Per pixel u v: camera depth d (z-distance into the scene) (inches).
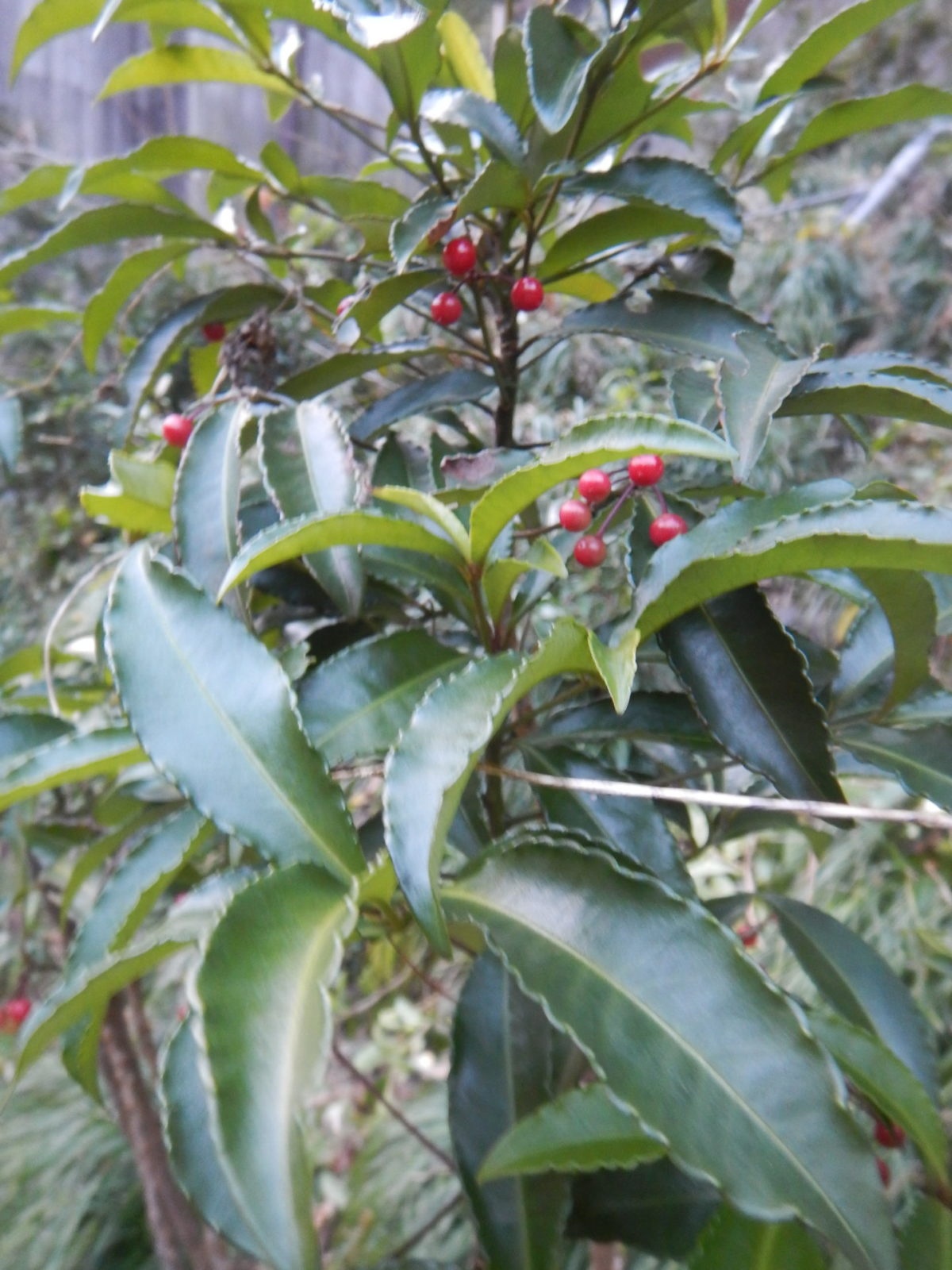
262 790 5.6
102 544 26.7
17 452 12.0
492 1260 5.8
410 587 9.5
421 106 8.0
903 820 5.0
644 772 9.5
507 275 8.8
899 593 6.2
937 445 25.4
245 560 5.7
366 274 9.9
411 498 6.3
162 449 9.3
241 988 4.4
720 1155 4.5
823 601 22.3
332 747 6.4
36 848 11.8
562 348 24.7
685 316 8.5
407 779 5.2
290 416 7.6
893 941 16.4
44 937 16.6
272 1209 3.7
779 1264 5.3
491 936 5.2
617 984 5.0
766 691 6.4
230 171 10.2
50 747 6.8
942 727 7.1
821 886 18.0
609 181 8.2
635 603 6.5
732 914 8.8
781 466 24.2
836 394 7.3
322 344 14.7
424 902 4.8
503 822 8.2
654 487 7.4
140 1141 12.1
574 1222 6.6
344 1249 16.0
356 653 6.9
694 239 9.5
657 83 8.8
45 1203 16.4
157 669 5.9
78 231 9.9
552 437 12.7
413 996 20.2
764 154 10.3
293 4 8.3
